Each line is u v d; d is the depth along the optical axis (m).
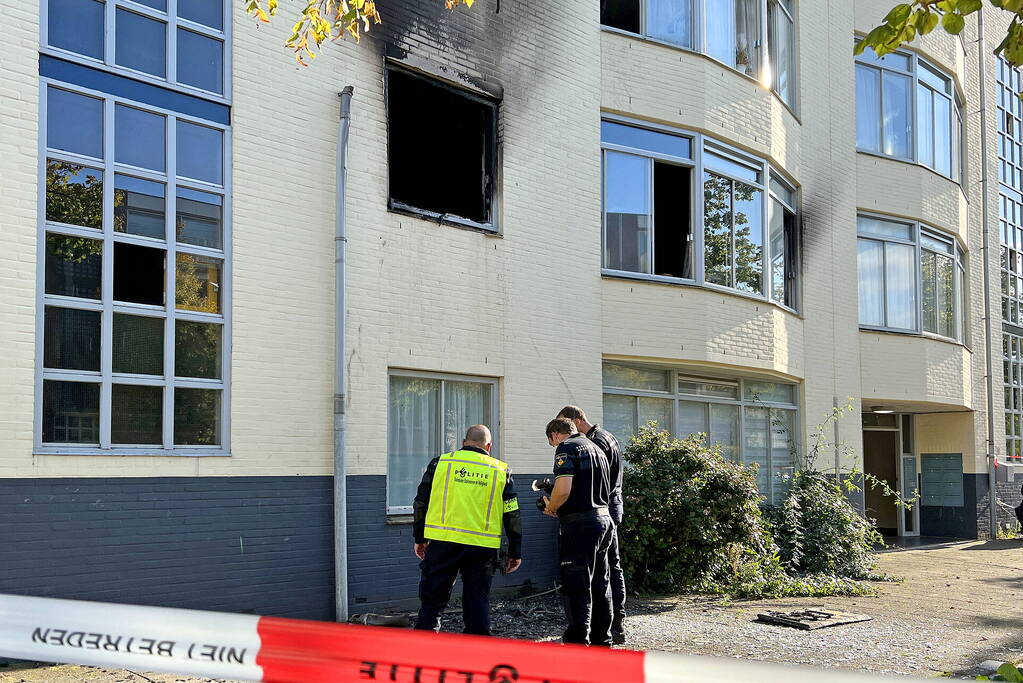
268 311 9.01
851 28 17.52
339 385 9.33
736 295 13.14
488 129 11.21
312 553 9.13
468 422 10.85
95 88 8.12
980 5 5.50
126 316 8.20
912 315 18.28
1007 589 12.45
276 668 4.38
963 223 20.30
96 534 7.77
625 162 12.49
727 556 11.62
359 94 9.89
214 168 8.84
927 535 20.92
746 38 14.11
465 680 4.14
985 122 22.05
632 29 12.73
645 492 11.18
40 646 4.72
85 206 8.02
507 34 11.36
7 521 7.32
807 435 15.40
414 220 10.23
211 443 8.62
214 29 8.91
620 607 8.25
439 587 7.18
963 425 20.72
